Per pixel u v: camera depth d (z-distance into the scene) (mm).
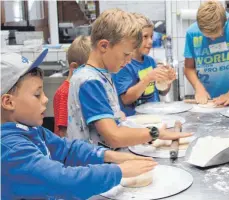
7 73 818
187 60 2346
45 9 3809
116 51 1229
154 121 1583
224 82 2264
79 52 1842
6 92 827
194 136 1343
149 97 2080
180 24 3170
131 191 905
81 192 814
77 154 1065
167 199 858
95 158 1057
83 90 1238
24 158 794
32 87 851
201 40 2225
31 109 853
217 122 1583
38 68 891
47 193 802
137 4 3578
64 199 824
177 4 3205
